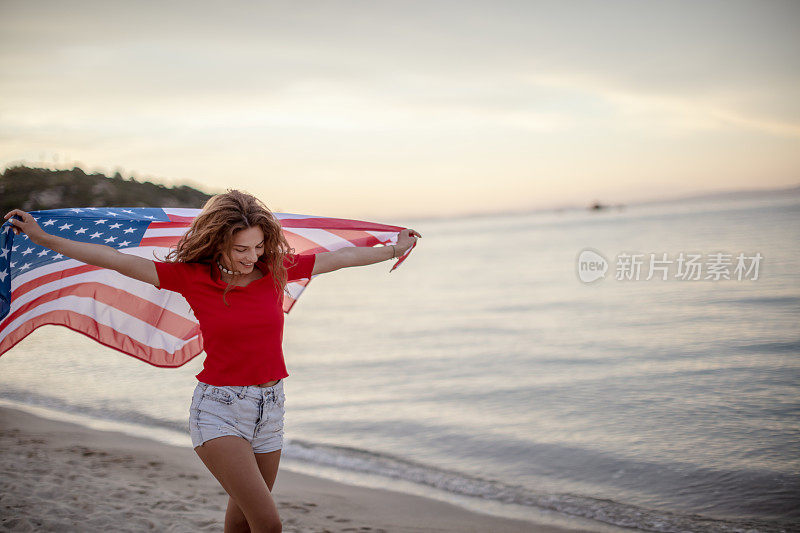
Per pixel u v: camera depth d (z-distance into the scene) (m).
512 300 24.41
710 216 95.38
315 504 5.25
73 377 10.98
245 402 2.44
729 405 7.93
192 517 4.53
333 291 34.38
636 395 8.80
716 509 5.02
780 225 56.84
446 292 29.53
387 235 3.48
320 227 3.36
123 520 4.40
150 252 3.21
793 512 4.88
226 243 2.41
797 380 8.94
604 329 15.72
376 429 7.72
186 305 3.21
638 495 5.38
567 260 45.12
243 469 2.38
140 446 6.77
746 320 14.84
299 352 14.30
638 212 192.75
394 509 5.14
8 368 11.91
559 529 4.72
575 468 6.13
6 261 2.66
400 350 14.14
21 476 5.40
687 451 6.38
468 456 6.62
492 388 9.83
